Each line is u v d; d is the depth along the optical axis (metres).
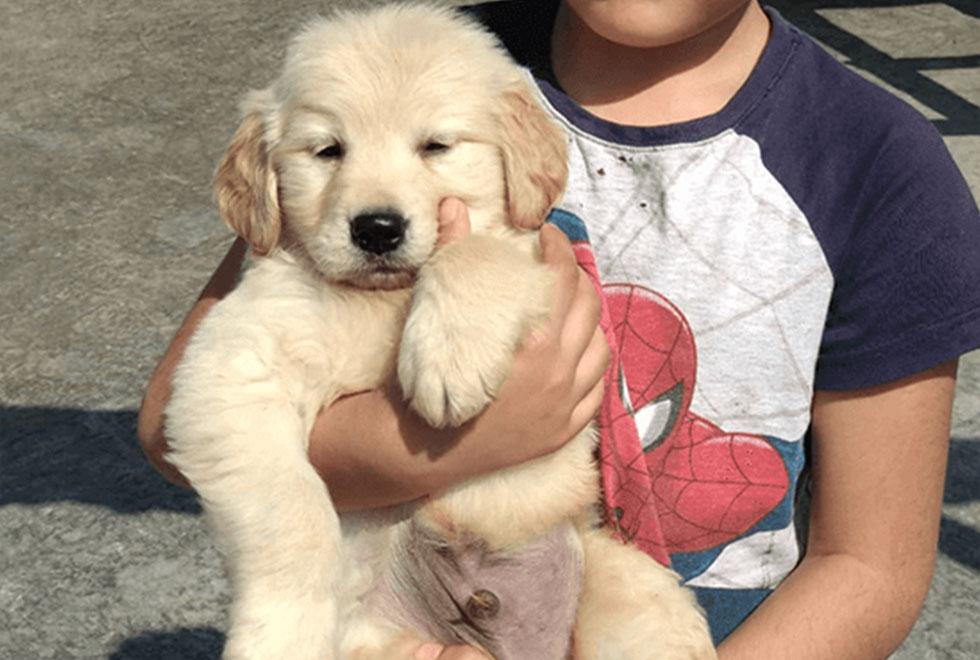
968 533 1.20
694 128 0.68
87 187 1.87
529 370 0.61
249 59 2.30
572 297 0.63
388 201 0.68
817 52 0.69
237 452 0.62
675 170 0.68
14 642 1.09
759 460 0.67
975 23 2.41
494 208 0.73
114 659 1.08
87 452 1.32
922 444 0.66
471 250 0.63
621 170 0.69
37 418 1.37
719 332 0.66
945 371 0.66
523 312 0.60
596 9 0.66
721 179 0.67
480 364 0.59
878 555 0.65
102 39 2.40
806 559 0.67
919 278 0.65
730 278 0.67
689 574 0.68
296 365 0.65
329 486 0.65
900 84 2.13
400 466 0.62
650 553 0.68
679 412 0.67
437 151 0.71
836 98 0.67
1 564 1.18
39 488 1.27
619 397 0.67
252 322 0.65
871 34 2.36
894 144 0.66
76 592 1.14
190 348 0.66
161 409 0.69
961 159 1.83
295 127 0.72
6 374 1.45
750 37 0.70
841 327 0.66
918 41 2.32
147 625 1.11
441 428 0.61
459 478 0.62
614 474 0.67
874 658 0.65
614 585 0.68
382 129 0.71
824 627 0.63
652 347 0.67
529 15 0.77
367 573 0.69
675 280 0.67
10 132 2.04
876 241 0.65
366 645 0.67
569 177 0.70
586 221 0.69
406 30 0.74
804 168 0.67
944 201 0.65
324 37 0.74
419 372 0.60
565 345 0.61
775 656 0.63
